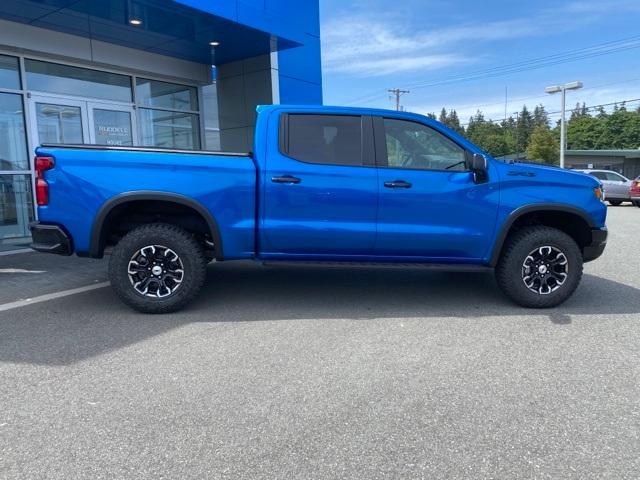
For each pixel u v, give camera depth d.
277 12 11.49
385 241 5.32
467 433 3.04
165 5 8.25
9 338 4.55
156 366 3.96
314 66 13.02
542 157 66.69
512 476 2.64
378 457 2.80
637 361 4.08
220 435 3.00
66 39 9.67
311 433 3.03
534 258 5.45
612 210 20.30
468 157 5.34
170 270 5.24
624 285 6.59
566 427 3.10
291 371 3.88
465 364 4.03
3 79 9.12
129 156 5.06
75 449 2.86
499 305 5.66
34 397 3.45
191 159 5.11
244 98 12.19
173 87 12.02
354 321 5.08
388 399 3.45
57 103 9.89
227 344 4.43
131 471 2.66
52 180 5.02
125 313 5.29
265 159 5.20
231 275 7.10
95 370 3.88
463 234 5.34
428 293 6.18
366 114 5.37
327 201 5.22
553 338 4.61
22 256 8.45
